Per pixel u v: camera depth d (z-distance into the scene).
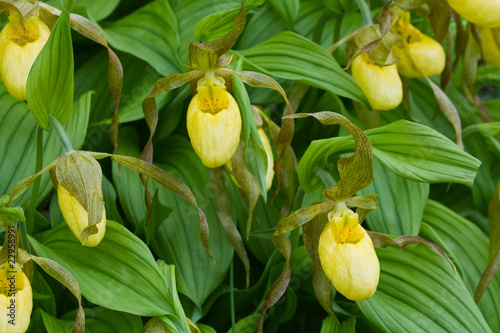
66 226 0.80
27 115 0.84
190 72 0.78
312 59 0.84
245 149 0.79
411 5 0.84
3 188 0.82
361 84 0.84
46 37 0.79
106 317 0.80
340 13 0.87
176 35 0.86
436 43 0.86
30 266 0.77
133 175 0.85
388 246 0.83
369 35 0.82
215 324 0.86
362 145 0.75
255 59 0.84
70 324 0.80
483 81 0.96
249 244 0.86
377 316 0.81
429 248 0.82
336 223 0.77
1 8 0.78
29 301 0.75
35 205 0.80
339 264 0.76
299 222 0.78
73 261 0.78
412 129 0.79
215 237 0.84
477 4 0.83
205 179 0.85
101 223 0.75
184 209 0.84
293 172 0.82
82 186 0.74
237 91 0.79
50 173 0.77
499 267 0.87
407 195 0.86
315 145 0.78
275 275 0.84
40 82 0.75
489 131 0.87
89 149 0.87
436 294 0.81
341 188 0.77
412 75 0.86
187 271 0.83
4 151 0.83
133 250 0.78
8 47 0.78
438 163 0.78
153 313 0.77
